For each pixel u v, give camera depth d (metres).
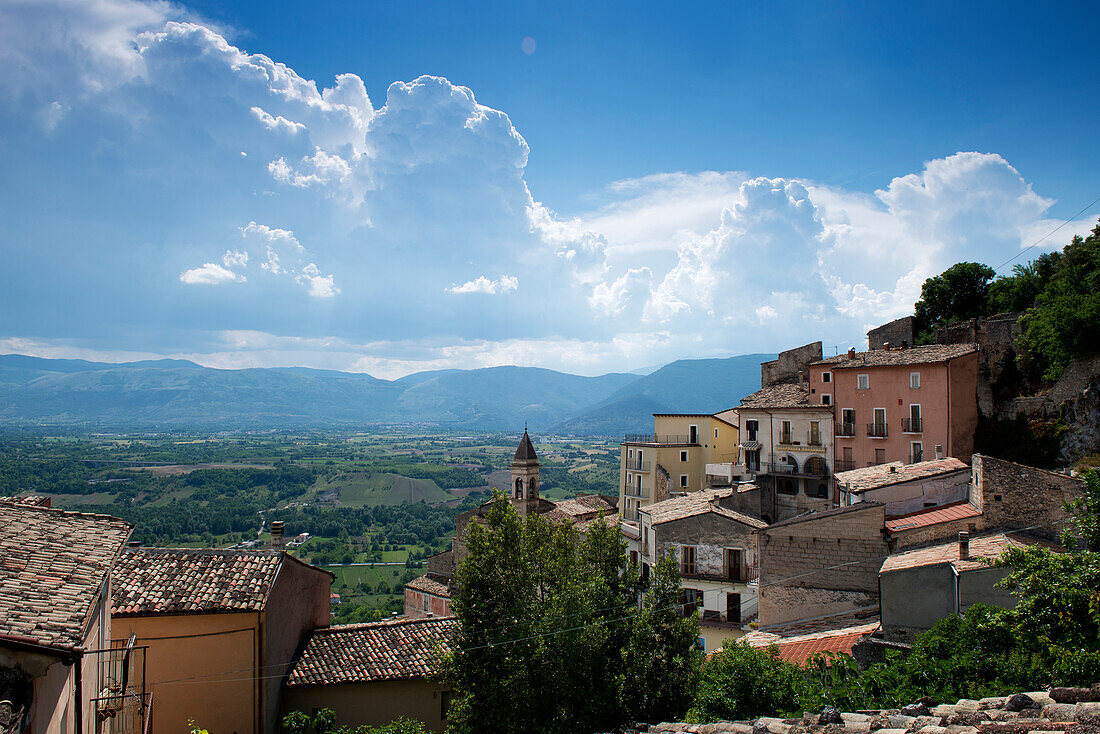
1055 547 28.22
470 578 24.66
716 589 45.72
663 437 82.12
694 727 13.60
